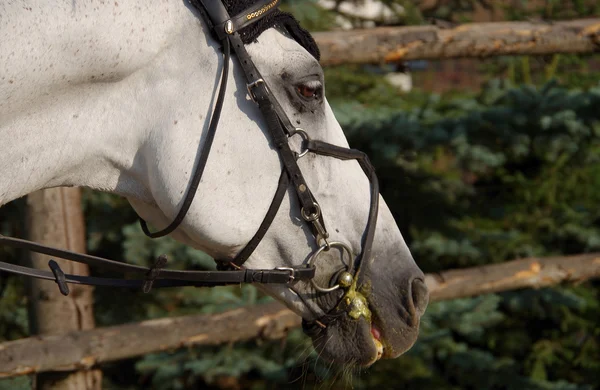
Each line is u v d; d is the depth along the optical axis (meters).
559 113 5.29
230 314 4.30
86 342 4.02
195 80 2.29
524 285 4.73
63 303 4.28
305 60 2.38
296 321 4.38
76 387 4.16
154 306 5.77
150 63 2.27
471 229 5.84
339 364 2.54
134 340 4.11
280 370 5.40
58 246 4.24
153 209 2.49
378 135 5.41
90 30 2.16
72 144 2.26
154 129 2.30
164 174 2.30
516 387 5.45
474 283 4.65
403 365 5.68
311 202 2.38
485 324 5.25
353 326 2.52
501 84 6.03
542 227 5.96
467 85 8.34
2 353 3.88
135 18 2.22
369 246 2.48
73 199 4.32
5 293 5.93
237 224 2.35
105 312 5.83
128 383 6.24
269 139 2.34
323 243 2.43
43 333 4.27
